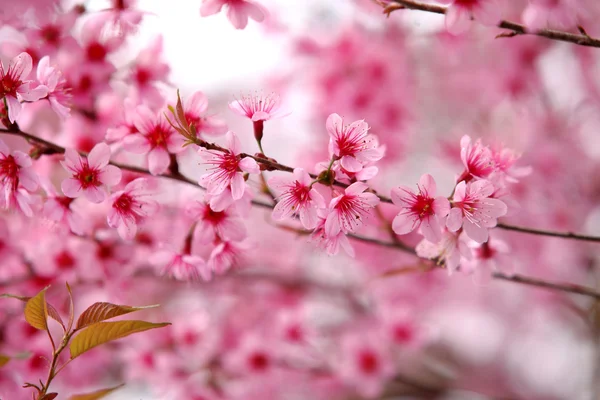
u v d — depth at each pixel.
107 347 1.65
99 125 1.50
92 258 1.51
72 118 1.50
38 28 1.49
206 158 1.39
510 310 2.71
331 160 1.39
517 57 2.00
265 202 1.47
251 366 1.69
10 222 1.52
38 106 1.50
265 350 1.69
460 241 1.43
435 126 2.36
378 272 2.03
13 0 1.47
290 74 2.02
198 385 1.66
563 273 2.19
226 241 1.46
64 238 1.51
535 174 1.96
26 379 1.54
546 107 2.06
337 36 1.94
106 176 1.42
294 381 1.89
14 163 1.41
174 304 1.99
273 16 1.93
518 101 2.03
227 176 1.40
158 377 1.65
